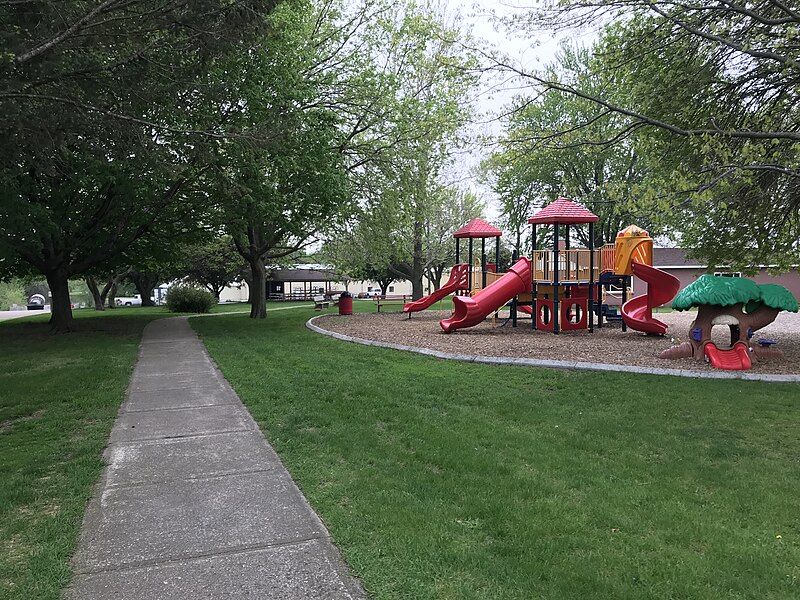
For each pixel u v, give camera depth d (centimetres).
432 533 344
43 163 905
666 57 912
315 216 1834
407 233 2416
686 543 334
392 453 502
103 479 452
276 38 1447
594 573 297
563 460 480
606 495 403
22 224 1305
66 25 733
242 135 998
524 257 1591
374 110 1942
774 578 293
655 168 965
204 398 742
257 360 1040
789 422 591
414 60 2034
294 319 2111
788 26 714
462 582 292
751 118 907
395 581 293
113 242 1738
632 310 1523
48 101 788
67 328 1794
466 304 1483
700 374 824
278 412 654
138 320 2238
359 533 346
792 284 3225
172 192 1605
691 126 911
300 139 1497
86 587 293
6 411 688
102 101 847
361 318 2091
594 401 688
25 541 346
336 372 895
